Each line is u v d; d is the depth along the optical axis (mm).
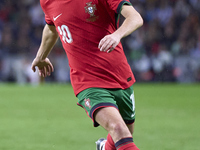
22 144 20141
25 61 64312
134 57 69375
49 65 16359
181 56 69750
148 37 72250
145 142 20859
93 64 13016
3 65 64375
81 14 12836
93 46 12992
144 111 34031
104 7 12695
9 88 54719
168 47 71438
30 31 71125
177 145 20078
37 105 37594
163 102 40812
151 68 68625
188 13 76250
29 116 30594
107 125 11797
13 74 63844
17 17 72312
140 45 70688
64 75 64625
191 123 27547
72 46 13219
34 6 73188
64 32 13289
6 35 69188
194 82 67875
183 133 23594
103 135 22984
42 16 72062
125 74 13422
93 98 12633
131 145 11406
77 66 13234
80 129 24922
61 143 20516
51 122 27766
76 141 21078
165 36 73000
